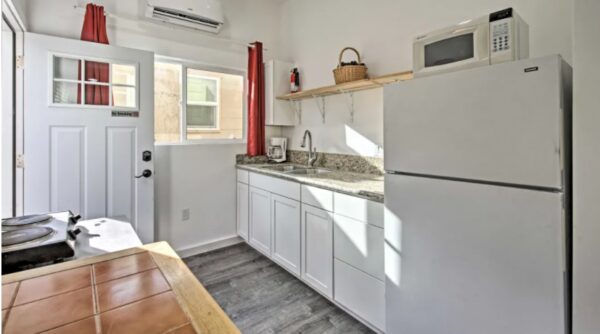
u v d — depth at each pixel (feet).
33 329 2.19
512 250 3.89
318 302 7.32
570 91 3.85
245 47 10.91
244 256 9.96
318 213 7.23
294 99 10.89
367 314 6.11
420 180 4.77
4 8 5.78
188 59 9.66
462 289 4.35
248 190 10.18
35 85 6.91
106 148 7.81
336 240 6.77
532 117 3.68
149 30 8.93
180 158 9.75
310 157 10.00
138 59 8.18
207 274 8.71
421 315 4.85
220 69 10.48
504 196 3.93
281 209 8.54
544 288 3.68
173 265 3.24
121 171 8.04
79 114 7.43
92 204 7.66
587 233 3.43
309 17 10.48
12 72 6.73
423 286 4.80
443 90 4.44
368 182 7.07
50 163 7.13
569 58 5.28
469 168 4.21
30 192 6.95
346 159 9.24
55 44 7.09
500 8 6.01
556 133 3.53
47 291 2.70
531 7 5.64
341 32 9.34
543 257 3.67
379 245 5.81
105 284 2.83
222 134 10.83
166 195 9.52
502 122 3.90
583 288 3.46
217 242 10.59
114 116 7.89
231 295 7.61
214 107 10.63
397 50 7.84
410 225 4.93
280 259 8.63
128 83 8.12
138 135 8.26
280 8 11.69
